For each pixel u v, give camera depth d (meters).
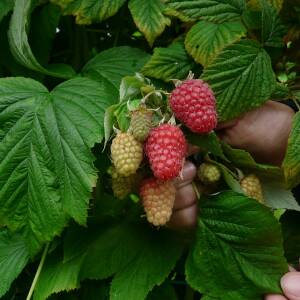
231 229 0.24
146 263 0.25
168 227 0.26
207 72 0.24
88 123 0.24
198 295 0.32
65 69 0.29
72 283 0.25
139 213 0.27
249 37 0.27
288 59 0.29
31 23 0.30
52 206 0.24
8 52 0.31
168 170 0.20
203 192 0.26
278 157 0.28
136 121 0.21
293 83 0.27
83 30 0.32
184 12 0.26
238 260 0.24
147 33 0.26
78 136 0.24
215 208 0.25
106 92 0.25
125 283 0.25
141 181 0.23
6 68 0.32
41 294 0.26
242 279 0.24
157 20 0.26
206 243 0.25
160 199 0.22
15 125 0.24
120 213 0.29
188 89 0.22
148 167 0.23
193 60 0.26
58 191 0.24
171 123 0.22
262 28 0.25
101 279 0.27
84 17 0.26
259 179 0.26
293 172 0.23
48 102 0.25
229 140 0.27
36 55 0.30
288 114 0.26
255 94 0.24
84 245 0.27
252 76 0.24
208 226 0.25
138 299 0.24
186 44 0.26
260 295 0.24
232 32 0.26
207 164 0.24
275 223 0.23
